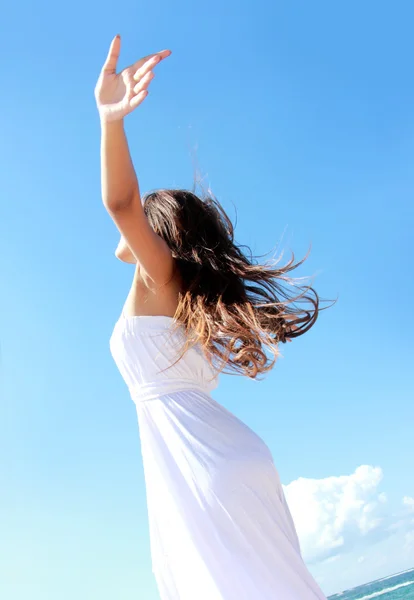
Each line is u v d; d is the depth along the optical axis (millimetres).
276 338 2074
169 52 1397
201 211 2023
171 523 1685
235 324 1824
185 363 1812
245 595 1519
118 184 1519
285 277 2082
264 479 1653
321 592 1589
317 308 2125
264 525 1588
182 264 1910
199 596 1595
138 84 1398
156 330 1808
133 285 1904
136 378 1819
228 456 1645
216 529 1576
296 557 1590
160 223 1981
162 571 1724
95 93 1508
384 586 46531
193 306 1828
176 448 1694
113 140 1489
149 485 1778
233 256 2025
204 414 1732
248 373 1914
